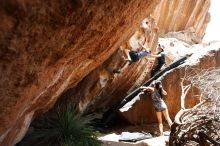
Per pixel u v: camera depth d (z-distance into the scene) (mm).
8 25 1812
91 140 6945
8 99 2527
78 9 2215
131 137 7949
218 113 5395
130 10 3430
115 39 4430
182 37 14977
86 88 8414
